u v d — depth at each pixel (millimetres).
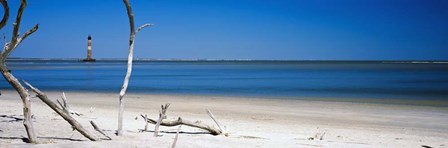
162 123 11086
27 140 8156
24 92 7844
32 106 19234
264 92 35562
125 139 8727
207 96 30938
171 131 11742
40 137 8648
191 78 65688
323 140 11344
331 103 25297
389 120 17516
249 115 18859
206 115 18719
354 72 101938
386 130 14641
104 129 10828
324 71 112625
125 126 12297
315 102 26047
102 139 8633
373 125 15977
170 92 35281
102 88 40156
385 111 20891
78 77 66375
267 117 18125
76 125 8242
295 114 19422
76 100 26594
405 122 16953
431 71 111438
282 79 62094
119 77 67000
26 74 78188
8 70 7668
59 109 8117
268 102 25969
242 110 21125
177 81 55469
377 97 30188
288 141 10461
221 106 23266
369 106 23453
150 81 55312
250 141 9938
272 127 14672
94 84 47156
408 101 26875
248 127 14422
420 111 21000
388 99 28438
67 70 107625
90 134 8352
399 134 13617
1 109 15891
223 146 8680
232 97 30125
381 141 11898
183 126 13258
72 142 7840
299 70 122438
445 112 20547
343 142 10992
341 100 27594
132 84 47531
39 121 11422
